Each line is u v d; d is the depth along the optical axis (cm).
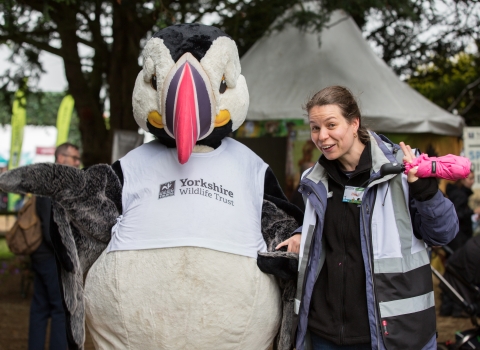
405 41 1041
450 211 246
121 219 279
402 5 652
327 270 266
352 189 264
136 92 291
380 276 251
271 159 832
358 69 801
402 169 246
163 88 273
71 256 278
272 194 304
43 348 450
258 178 298
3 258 1220
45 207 441
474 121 1209
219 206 271
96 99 1004
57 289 447
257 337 281
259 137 798
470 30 977
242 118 299
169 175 276
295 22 756
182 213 266
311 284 266
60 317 447
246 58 859
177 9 736
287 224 299
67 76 916
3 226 1738
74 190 276
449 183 723
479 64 1184
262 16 844
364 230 256
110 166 291
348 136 259
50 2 723
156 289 262
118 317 268
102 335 279
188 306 261
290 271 279
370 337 254
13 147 1434
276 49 836
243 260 271
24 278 833
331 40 820
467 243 412
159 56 279
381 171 248
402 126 762
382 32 1034
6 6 563
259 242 283
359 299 258
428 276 260
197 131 267
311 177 275
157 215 268
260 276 277
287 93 787
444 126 798
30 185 266
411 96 830
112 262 270
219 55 282
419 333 252
